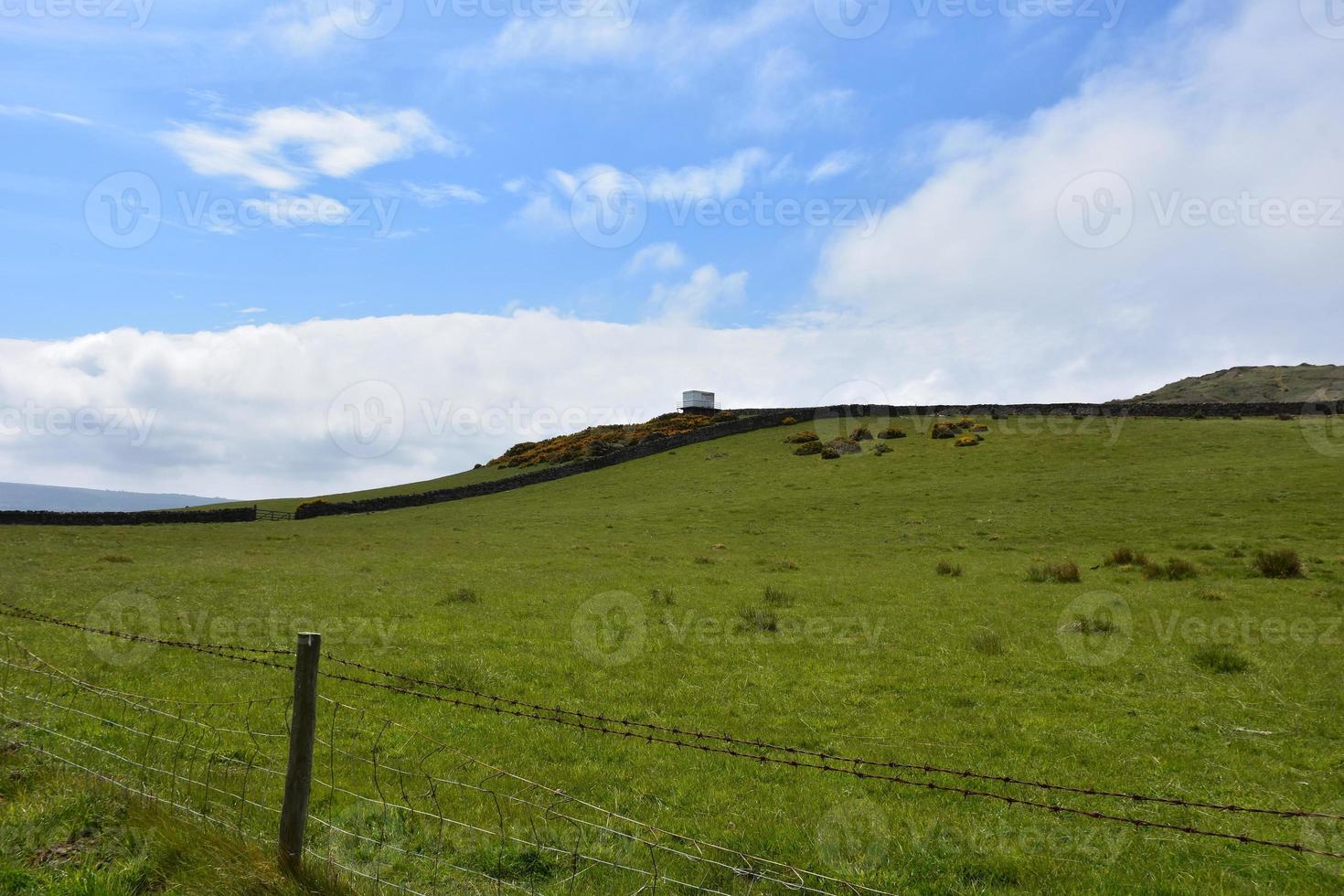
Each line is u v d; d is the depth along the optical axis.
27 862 7.10
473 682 15.99
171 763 10.09
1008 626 22.03
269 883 6.66
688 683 16.31
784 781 11.05
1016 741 12.81
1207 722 13.72
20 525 58.47
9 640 16.62
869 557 39.59
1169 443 66.00
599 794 10.34
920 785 10.77
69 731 11.26
